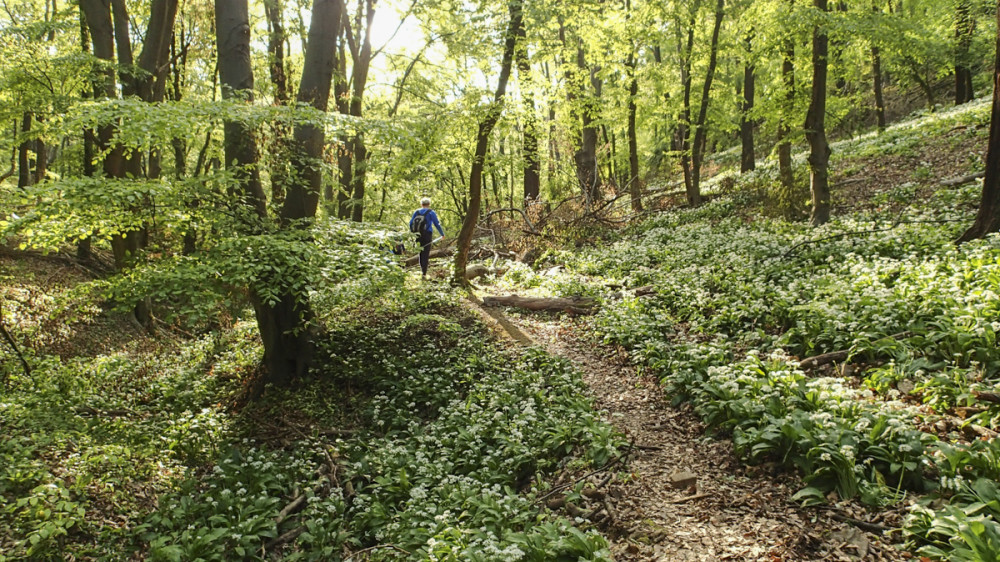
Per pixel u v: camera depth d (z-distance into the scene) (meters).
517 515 6.35
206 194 8.98
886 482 5.68
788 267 13.16
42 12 26.45
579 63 28.27
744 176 27.91
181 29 21.31
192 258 8.70
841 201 19.53
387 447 8.69
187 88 22.11
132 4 18.08
